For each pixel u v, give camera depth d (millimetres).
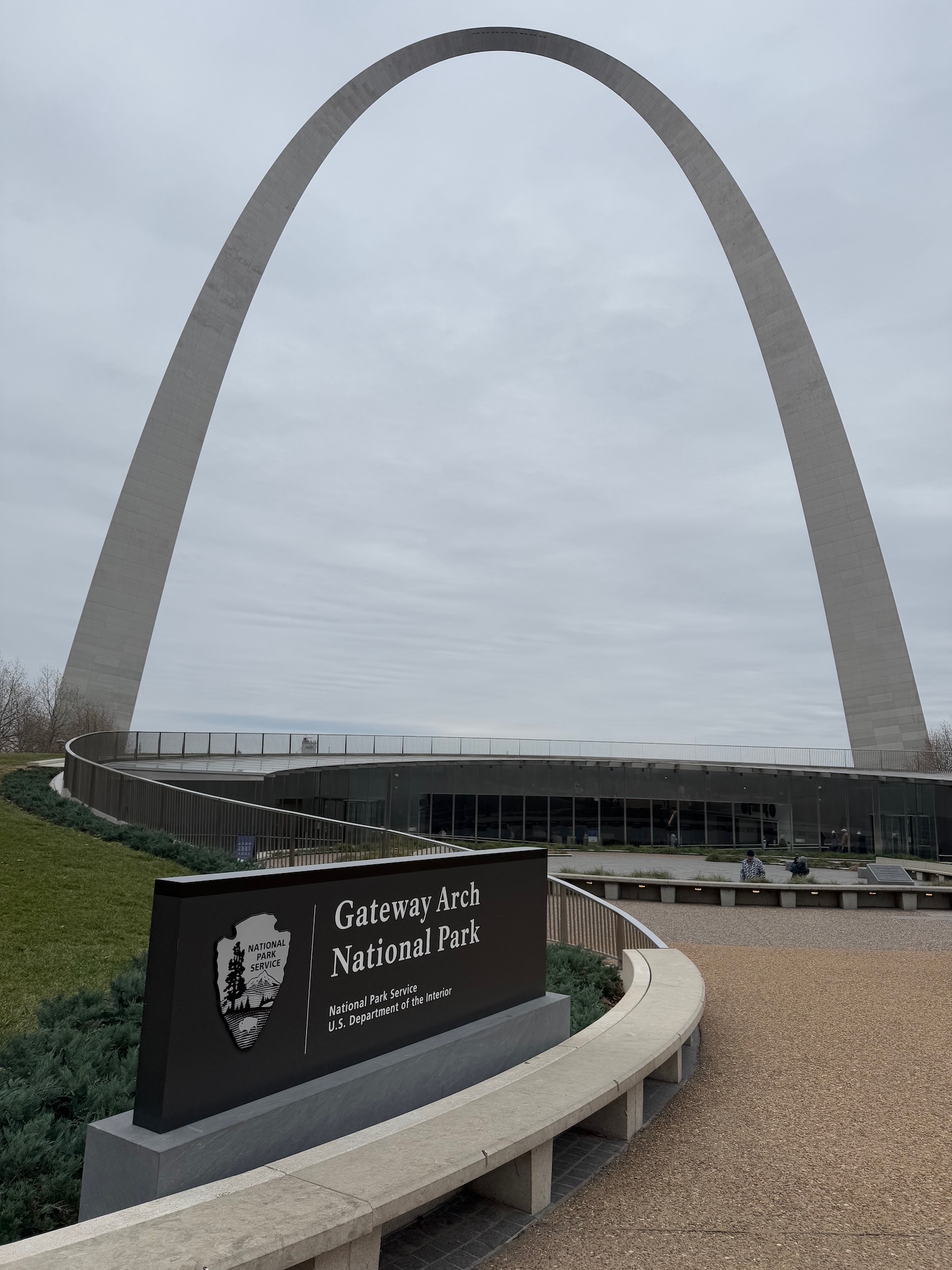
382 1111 5105
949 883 31828
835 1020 9391
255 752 38656
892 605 53594
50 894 11586
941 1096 6773
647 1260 4250
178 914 4180
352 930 5199
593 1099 5242
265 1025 4578
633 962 9711
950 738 64875
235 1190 3793
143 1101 4102
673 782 45688
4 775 23625
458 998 6082
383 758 41938
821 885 20703
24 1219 4363
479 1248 4383
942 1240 4469
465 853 6426
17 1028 7391
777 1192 5020
